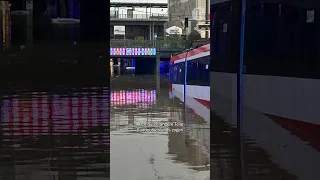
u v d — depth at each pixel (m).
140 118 15.65
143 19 88.81
